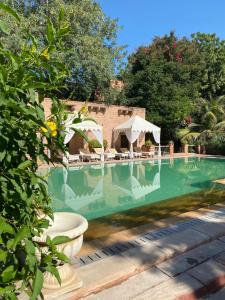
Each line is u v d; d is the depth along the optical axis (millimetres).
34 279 1482
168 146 22906
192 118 26516
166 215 6730
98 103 21641
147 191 10367
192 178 12969
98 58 21141
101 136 17828
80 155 17484
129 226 5910
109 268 3250
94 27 22188
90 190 10656
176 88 24938
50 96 1737
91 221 6371
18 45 12922
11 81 1442
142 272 3359
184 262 3611
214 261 3646
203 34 30750
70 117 1823
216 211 5730
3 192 1466
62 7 1635
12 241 1451
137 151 21188
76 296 2773
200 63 27641
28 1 20609
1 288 1448
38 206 1865
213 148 23156
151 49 26938
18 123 1455
